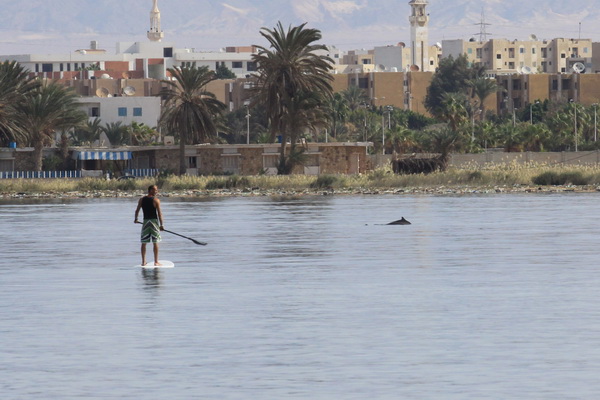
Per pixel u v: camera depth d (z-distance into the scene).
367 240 126.12
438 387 50.12
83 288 83.50
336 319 67.94
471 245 118.00
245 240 127.69
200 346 59.66
